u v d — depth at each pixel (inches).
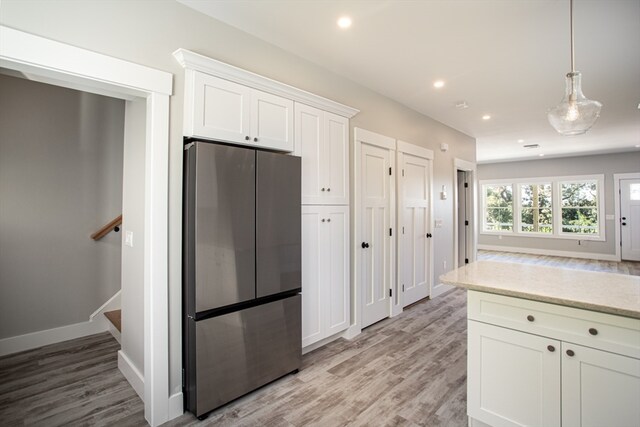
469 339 70.5
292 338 94.1
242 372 81.9
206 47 82.3
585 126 74.2
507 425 65.4
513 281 71.5
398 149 150.7
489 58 107.6
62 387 88.4
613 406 54.7
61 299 119.3
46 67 59.6
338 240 115.8
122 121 133.9
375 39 95.5
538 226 334.0
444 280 73.4
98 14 65.5
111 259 130.5
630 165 285.1
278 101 94.3
